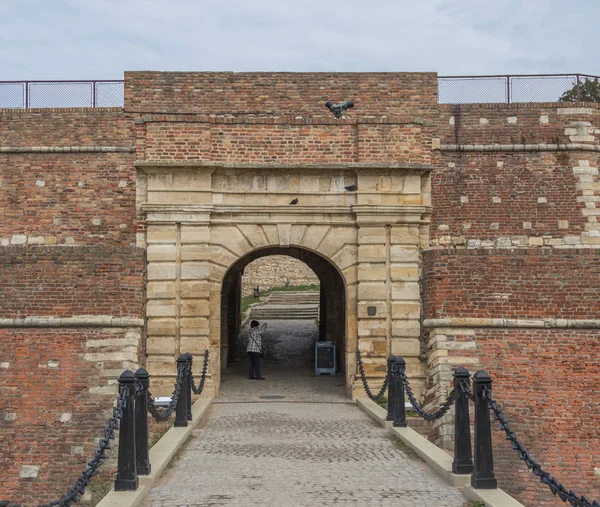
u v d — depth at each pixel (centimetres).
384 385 1612
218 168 1814
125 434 912
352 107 2050
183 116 1830
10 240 2009
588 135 2102
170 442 1173
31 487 1474
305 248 1853
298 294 4269
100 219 2017
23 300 1714
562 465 1455
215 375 1800
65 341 1689
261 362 2408
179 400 1332
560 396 1570
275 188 1839
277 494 922
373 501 892
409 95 2064
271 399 1766
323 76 2061
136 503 866
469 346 1675
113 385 1617
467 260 1727
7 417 1562
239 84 2059
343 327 2233
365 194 1833
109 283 1742
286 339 2895
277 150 1850
